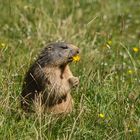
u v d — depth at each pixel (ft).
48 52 51.21
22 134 46.80
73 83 51.16
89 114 50.47
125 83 56.29
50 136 47.11
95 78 56.44
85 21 74.84
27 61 56.90
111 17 79.36
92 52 62.44
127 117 49.62
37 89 51.01
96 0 82.33
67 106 51.21
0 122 47.29
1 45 60.59
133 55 66.80
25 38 66.74
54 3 76.13
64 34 66.54
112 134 47.75
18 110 49.83
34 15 72.59
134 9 86.99
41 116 49.21
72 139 46.55
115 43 69.87
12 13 73.87
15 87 53.21
